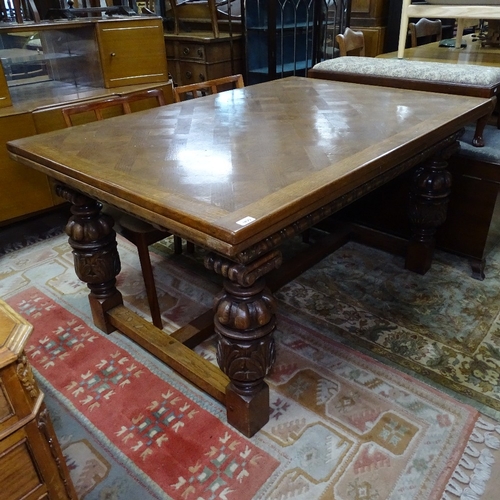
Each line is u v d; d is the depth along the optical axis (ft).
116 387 4.90
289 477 3.91
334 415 4.50
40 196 7.54
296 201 3.03
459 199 6.46
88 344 5.51
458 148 5.71
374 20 13.01
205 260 3.35
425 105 5.30
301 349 5.36
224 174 3.51
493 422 4.36
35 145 4.39
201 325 5.30
